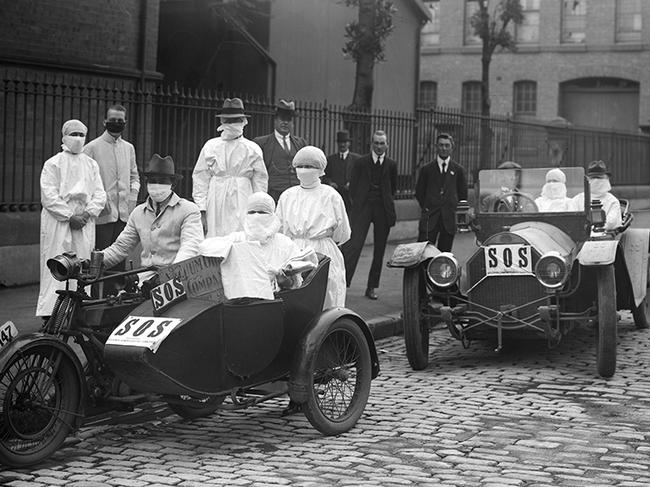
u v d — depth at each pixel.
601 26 35.72
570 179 9.84
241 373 6.35
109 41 14.80
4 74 13.12
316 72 21.48
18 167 13.34
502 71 37.00
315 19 21.34
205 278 6.20
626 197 26.98
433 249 9.10
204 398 6.32
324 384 6.90
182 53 19.91
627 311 12.32
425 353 9.02
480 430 6.80
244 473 5.79
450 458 6.12
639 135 28.50
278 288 6.78
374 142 11.92
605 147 26.45
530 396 7.85
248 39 19.22
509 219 9.86
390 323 10.81
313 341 6.54
